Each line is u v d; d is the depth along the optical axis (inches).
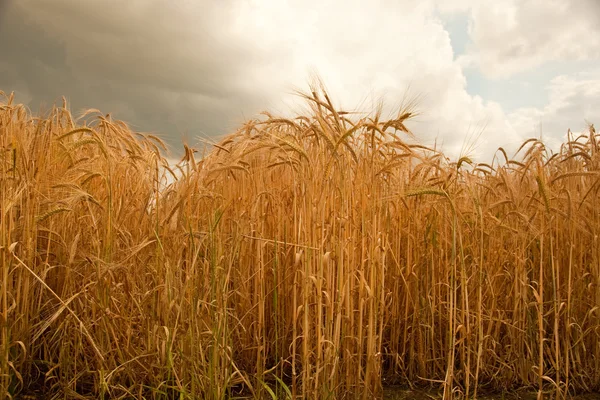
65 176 68.9
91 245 67.6
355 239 61.2
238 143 71.6
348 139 61.4
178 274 60.7
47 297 67.7
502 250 75.3
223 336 57.6
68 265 62.6
